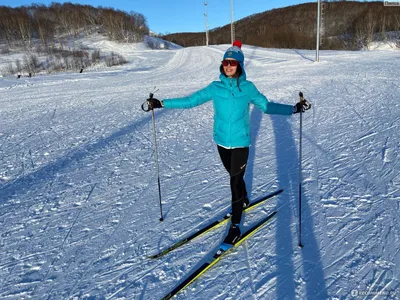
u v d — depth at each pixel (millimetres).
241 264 2496
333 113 6820
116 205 3621
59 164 5109
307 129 5934
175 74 20625
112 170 4711
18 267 2635
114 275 2480
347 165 4168
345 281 2246
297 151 4883
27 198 3912
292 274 2352
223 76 2633
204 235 2918
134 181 4254
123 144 6023
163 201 3639
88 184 4238
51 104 11469
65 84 18375
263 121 6887
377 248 2545
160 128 7016
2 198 3945
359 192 3443
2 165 5203
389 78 10406
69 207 3629
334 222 2949
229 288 2260
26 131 7582
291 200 3432
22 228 3229
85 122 8188
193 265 2537
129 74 23688
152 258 2645
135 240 2924
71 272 2541
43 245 2922
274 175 4098
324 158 4484
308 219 3039
